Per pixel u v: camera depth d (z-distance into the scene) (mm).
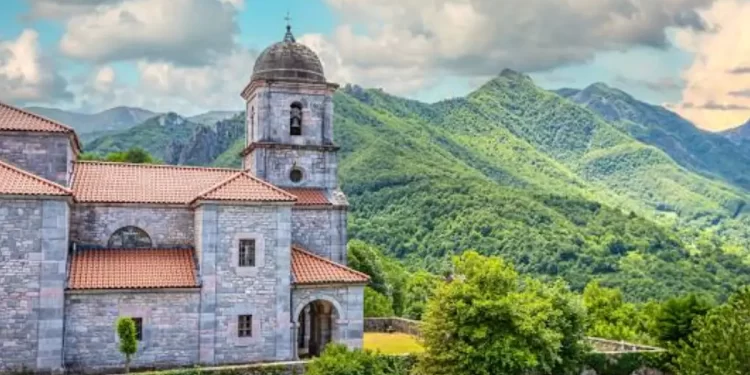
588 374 43781
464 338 36281
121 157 91812
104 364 36125
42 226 34969
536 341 37125
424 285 91812
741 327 36375
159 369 36906
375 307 73000
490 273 37969
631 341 60906
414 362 37906
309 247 44875
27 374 34312
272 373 35781
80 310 35938
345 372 32875
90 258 37875
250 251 39000
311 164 46750
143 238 40062
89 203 38719
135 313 36812
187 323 37656
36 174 37750
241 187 39500
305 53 47562
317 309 43781
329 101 47625
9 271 34375
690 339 43469
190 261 39250
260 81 45969
